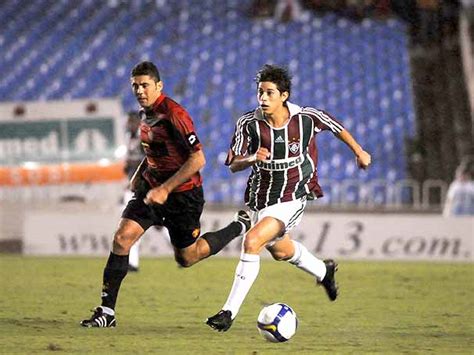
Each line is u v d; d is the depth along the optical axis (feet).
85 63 351.05
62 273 168.25
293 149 96.27
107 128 234.79
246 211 102.22
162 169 93.97
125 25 371.15
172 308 118.62
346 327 101.55
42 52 358.43
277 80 93.35
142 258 207.51
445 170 297.12
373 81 338.13
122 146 234.58
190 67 345.72
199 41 360.69
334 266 109.81
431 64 347.15
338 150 298.97
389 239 209.26
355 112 322.14
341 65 346.95
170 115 90.89
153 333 93.97
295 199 97.91
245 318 109.40
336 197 284.41
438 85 337.11
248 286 93.61
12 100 336.08
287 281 158.30
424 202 259.39
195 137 90.58
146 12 378.12
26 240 216.33
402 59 349.61
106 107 235.20
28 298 128.36
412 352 83.10
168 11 378.73
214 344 86.58
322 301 128.98
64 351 80.79
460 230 208.23
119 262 96.84
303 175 97.76
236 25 371.15
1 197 236.43
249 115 96.94
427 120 321.73
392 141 307.99
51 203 234.99
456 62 345.92
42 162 235.61
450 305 125.18
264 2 379.55
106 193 234.79
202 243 98.99
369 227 209.56
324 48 356.59
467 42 336.49
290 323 88.43
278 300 129.70
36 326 98.32
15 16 378.53
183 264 100.89
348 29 367.45
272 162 96.43
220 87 334.03
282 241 102.89
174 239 98.32
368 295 137.28
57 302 123.75
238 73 342.03
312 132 97.19
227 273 171.94
